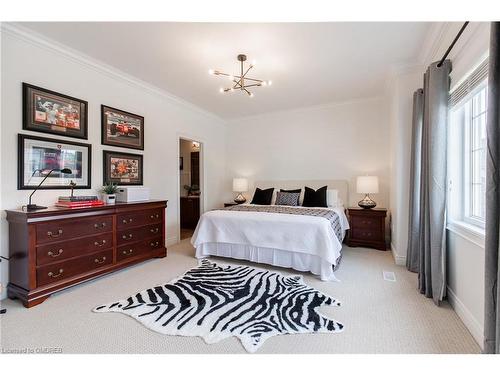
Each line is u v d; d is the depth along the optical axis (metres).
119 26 2.29
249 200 5.57
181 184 6.52
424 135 2.44
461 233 1.89
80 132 2.88
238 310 2.03
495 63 1.22
